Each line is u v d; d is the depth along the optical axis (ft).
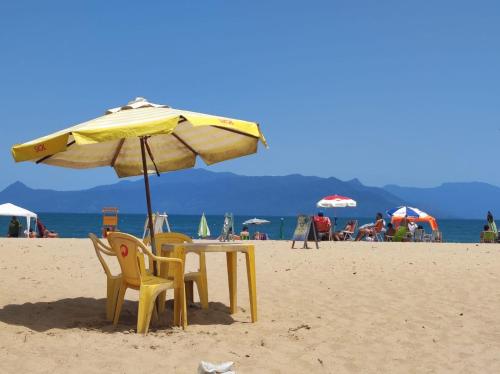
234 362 16.47
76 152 24.07
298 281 30.58
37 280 29.78
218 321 21.95
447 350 18.25
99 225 335.47
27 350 17.11
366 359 17.20
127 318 22.34
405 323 21.58
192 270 34.94
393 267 35.45
